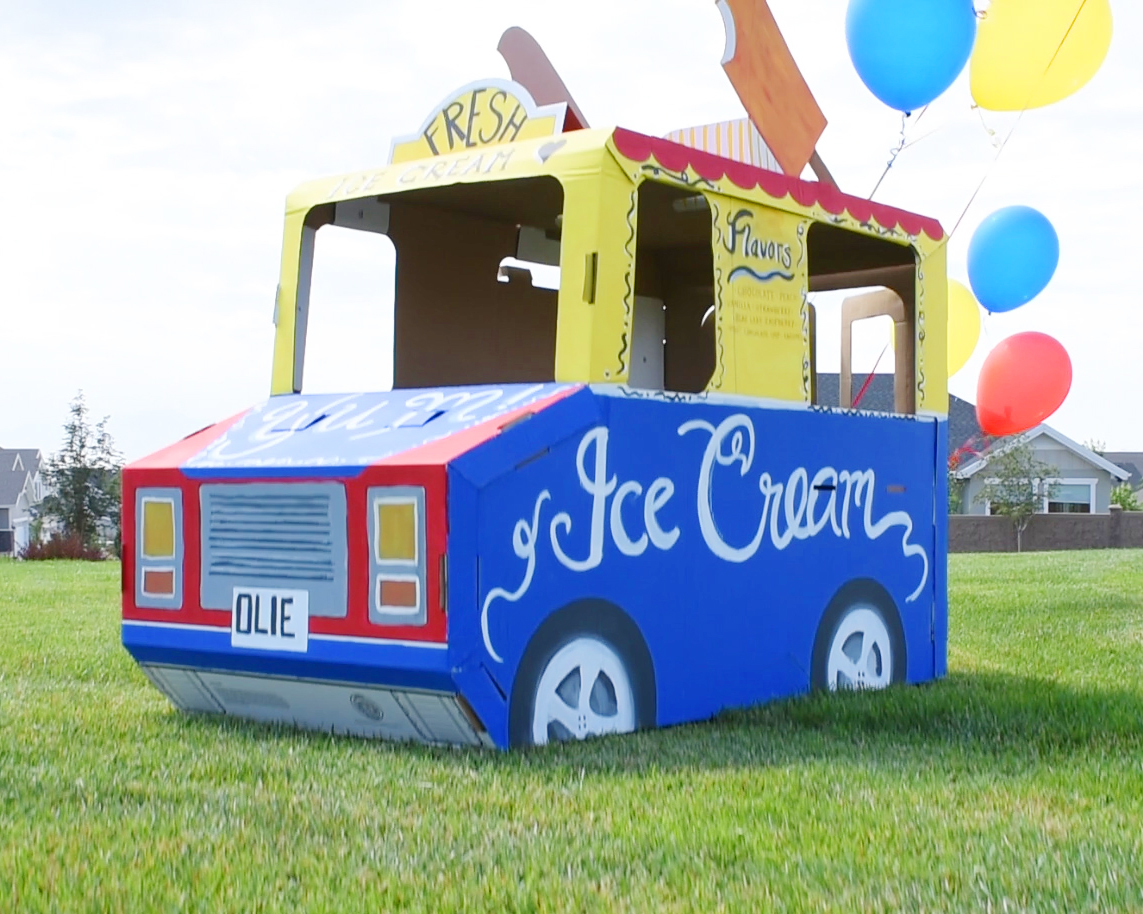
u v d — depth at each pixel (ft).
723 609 19.86
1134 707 20.21
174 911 10.42
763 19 22.09
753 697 20.43
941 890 11.15
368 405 18.99
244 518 17.34
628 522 18.15
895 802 14.15
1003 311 32.83
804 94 22.72
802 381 21.57
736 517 20.16
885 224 23.70
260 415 19.83
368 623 16.16
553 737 17.03
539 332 25.53
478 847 12.27
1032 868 11.78
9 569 57.00
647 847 12.30
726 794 14.37
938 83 26.48
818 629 21.86
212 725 18.21
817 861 11.89
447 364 23.50
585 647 17.47
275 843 12.28
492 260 24.39
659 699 18.69
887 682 23.44
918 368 24.75
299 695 17.53
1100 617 33.91
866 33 26.27
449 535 15.57
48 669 23.58
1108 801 14.48
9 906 10.52
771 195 20.92
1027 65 27.48
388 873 11.44
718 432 19.80
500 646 16.19
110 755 16.05
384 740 17.13
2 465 184.24
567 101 21.86
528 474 16.58
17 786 14.39
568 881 11.27
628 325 18.22
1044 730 18.42
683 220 24.53
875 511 23.36
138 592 18.49
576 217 17.99
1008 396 33.27
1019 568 55.47
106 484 131.23
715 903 10.74
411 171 19.99
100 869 11.44
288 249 20.98
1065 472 128.06
